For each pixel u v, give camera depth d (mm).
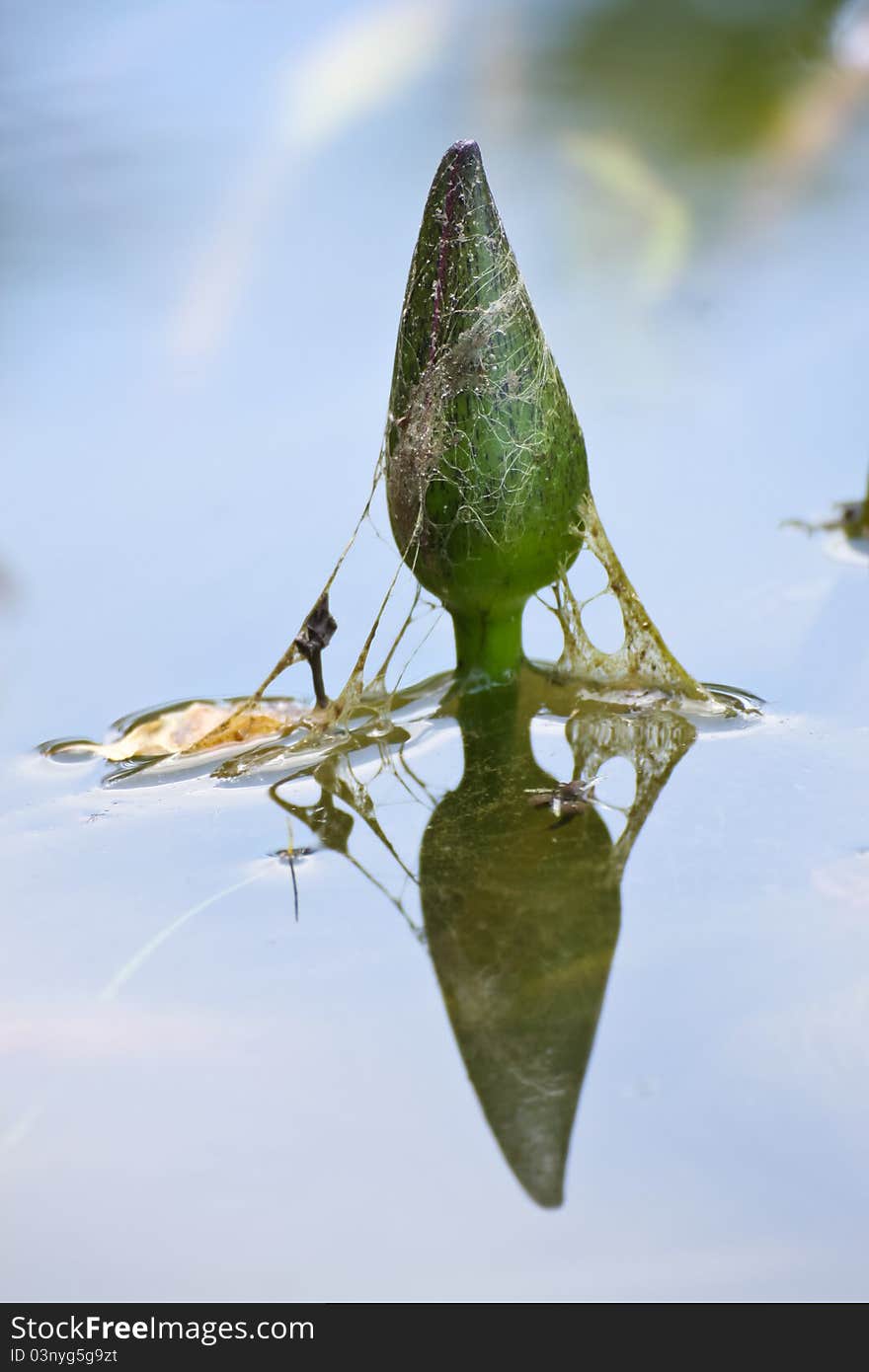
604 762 968
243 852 953
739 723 977
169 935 936
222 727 981
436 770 971
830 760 964
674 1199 898
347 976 926
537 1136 904
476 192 959
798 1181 899
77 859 954
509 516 968
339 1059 915
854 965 922
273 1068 915
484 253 960
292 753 979
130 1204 902
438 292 962
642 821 951
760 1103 907
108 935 937
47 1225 900
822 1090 908
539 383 966
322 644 979
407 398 968
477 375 962
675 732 976
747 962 923
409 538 975
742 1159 902
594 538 979
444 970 926
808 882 936
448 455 965
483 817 956
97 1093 914
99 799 971
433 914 936
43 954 934
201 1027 920
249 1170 904
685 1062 912
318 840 954
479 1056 913
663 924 930
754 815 951
